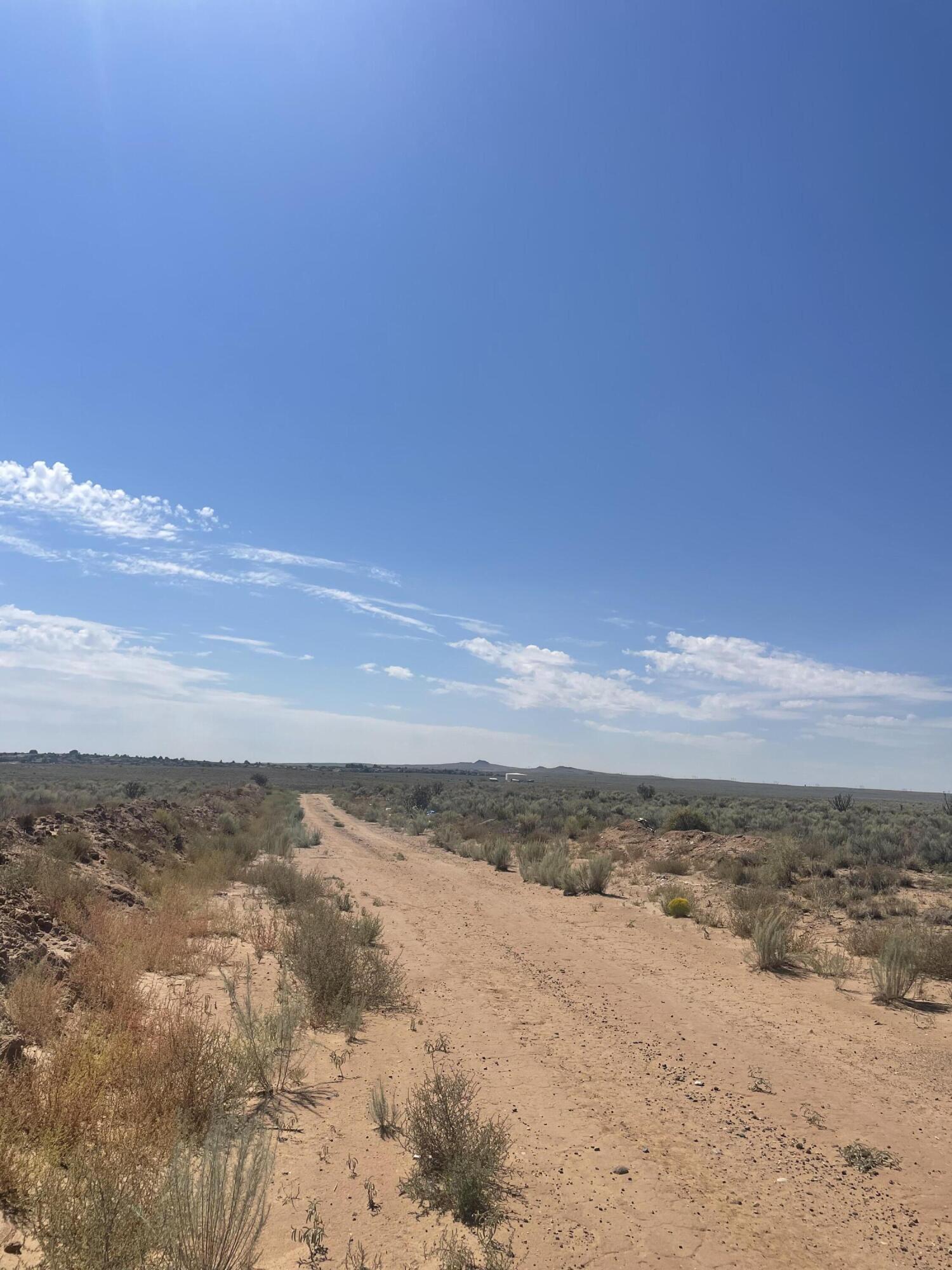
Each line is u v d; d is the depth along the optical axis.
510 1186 5.64
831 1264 4.80
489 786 112.00
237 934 14.32
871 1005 11.17
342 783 131.50
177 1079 6.26
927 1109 7.43
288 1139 6.17
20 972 8.19
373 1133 6.39
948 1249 5.02
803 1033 9.82
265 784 107.88
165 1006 8.63
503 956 14.07
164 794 57.91
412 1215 5.14
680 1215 5.32
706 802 65.94
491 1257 4.54
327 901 18.69
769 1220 5.31
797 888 21.77
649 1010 10.77
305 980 10.66
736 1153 6.38
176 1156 4.65
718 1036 9.68
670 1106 7.35
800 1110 7.36
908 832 30.66
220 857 24.31
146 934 12.03
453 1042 9.07
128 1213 4.16
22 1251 4.16
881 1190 5.81
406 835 45.38
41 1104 5.45
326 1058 8.32
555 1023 10.03
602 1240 4.95
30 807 34.41
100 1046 6.64
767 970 13.35
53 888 11.80
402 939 15.33
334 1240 4.77
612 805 59.44
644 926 17.42
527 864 26.92
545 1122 6.86
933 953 12.88
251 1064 7.15
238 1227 4.16
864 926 16.19
